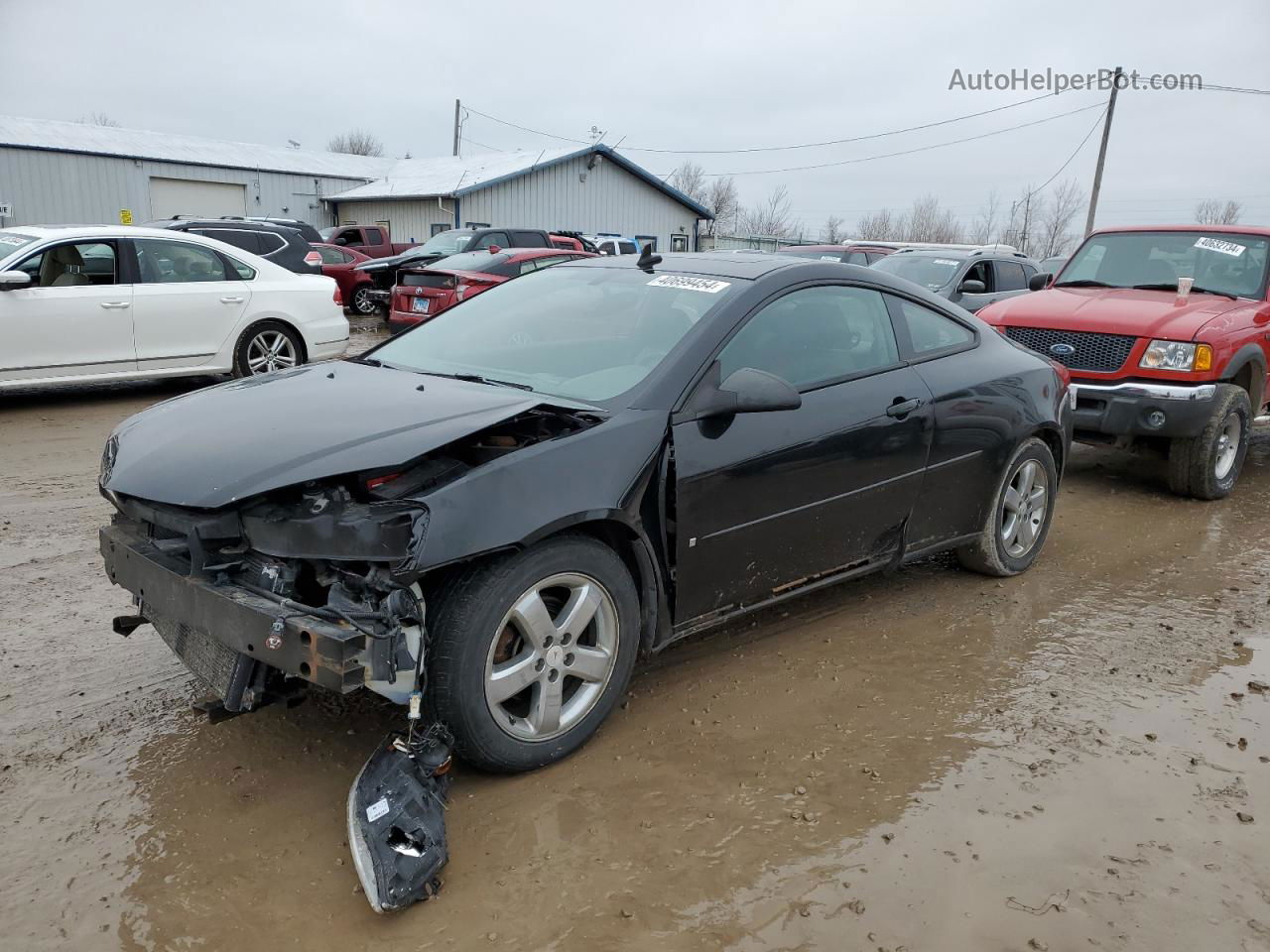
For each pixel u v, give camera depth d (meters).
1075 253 8.36
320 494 2.69
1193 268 7.64
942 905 2.46
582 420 3.08
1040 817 2.85
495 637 2.77
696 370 3.33
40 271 8.23
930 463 4.14
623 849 2.65
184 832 2.68
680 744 3.20
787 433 3.51
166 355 8.84
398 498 2.62
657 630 3.31
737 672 3.75
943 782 3.03
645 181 34.22
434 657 2.70
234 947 2.26
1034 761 3.17
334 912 2.39
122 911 2.37
